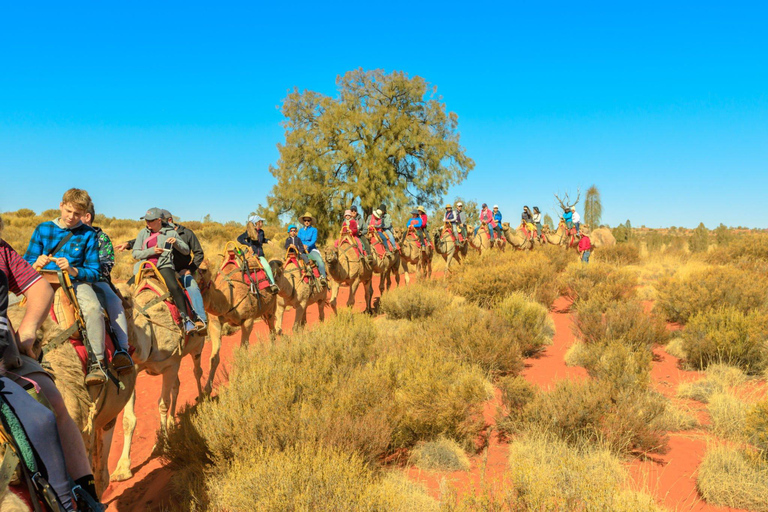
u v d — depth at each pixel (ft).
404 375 22.98
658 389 25.68
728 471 17.06
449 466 18.39
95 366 13.23
